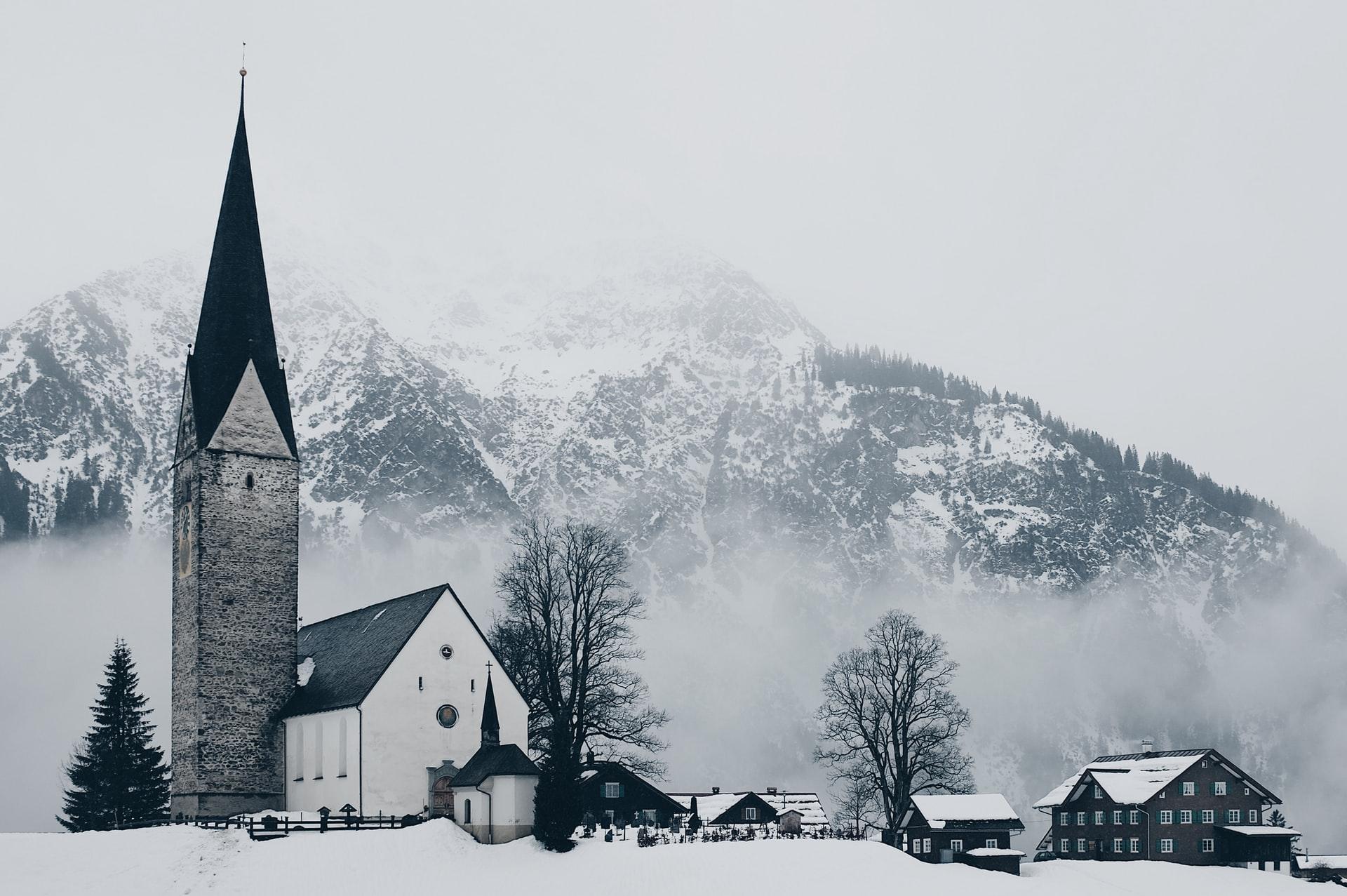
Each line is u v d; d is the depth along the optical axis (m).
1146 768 139.25
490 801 99.69
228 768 111.81
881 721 147.88
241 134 125.06
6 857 91.94
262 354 119.50
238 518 115.38
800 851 93.56
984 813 126.56
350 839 94.94
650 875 89.38
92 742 141.88
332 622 128.25
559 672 123.31
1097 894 101.56
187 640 114.88
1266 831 128.75
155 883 88.38
